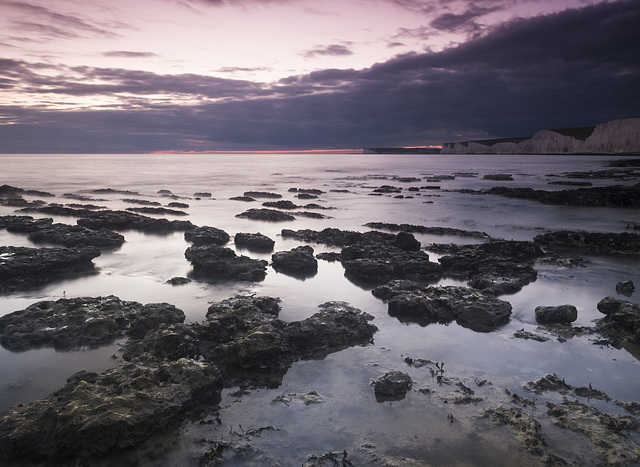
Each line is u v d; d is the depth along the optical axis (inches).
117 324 571.5
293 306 676.7
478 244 1101.7
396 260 880.9
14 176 3791.8
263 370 481.1
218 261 844.6
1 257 791.7
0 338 543.2
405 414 402.6
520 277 802.2
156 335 516.4
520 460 343.9
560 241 1131.3
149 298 701.3
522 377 465.4
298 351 521.7
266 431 378.9
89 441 350.6
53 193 2396.7
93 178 3627.0
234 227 1387.8
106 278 807.1
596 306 673.6
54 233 1125.1
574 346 536.4
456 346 539.8
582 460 343.0
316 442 366.0
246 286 771.4
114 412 367.6
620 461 338.6
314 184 3189.0
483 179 3476.9
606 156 7593.5
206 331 531.2
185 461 345.1
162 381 428.5
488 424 386.3
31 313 586.6
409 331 584.7
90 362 492.1
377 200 2164.1
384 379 444.5
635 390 440.8
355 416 400.2
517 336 564.1
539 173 3983.8
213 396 431.5
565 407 406.6
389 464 339.0
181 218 1571.1
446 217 1621.6
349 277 834.8
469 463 341.1
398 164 7165.4
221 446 358.6
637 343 539.8
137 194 2390.5
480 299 652.7
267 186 3004.4
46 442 352.8
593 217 1576.0
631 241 1060.5
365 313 631.8
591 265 924.6
